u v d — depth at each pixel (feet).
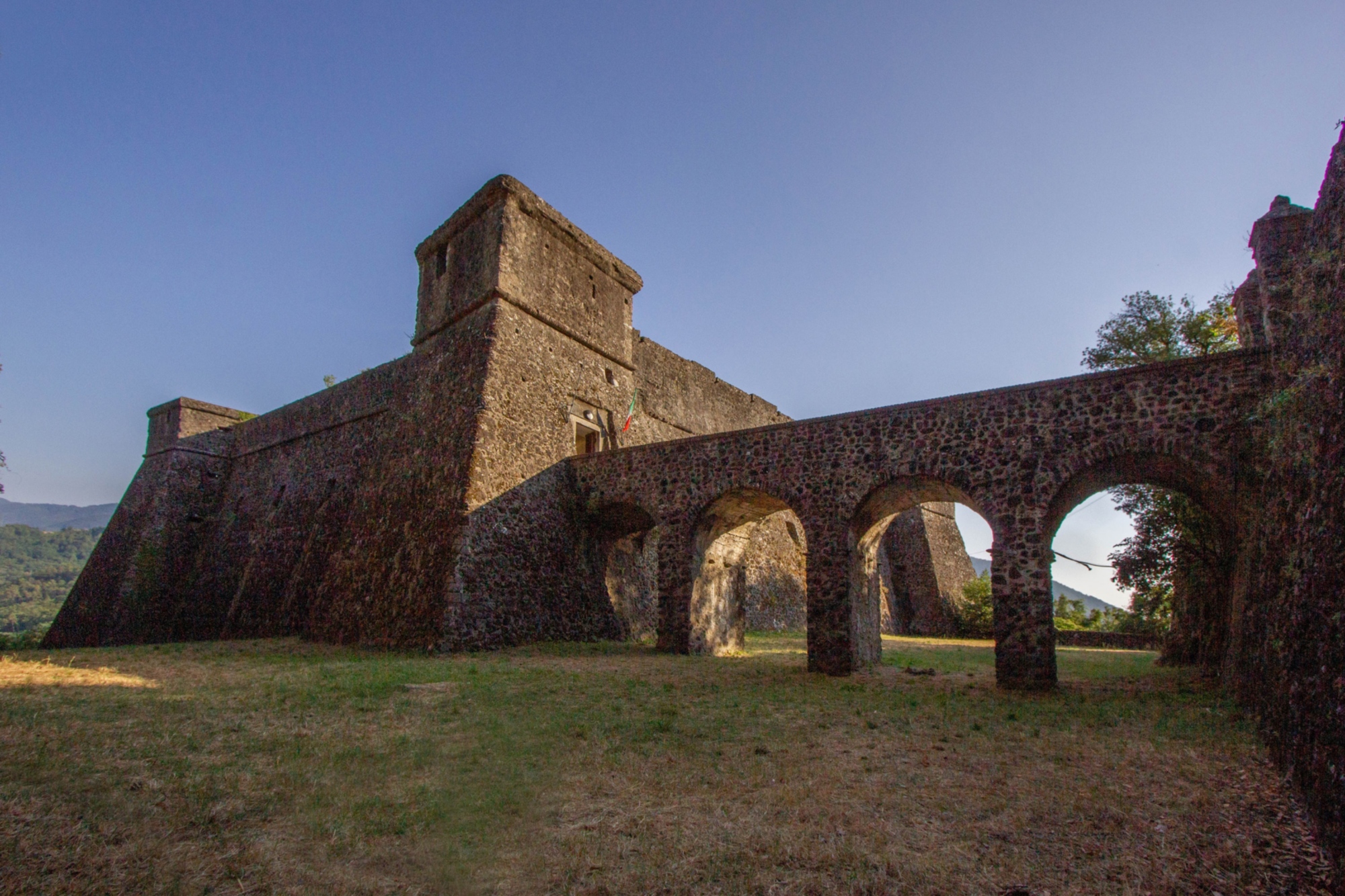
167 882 12.91
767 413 117.39
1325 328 22.63
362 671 39.04
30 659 40.19
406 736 23.57
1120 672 46.83
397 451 65.16
